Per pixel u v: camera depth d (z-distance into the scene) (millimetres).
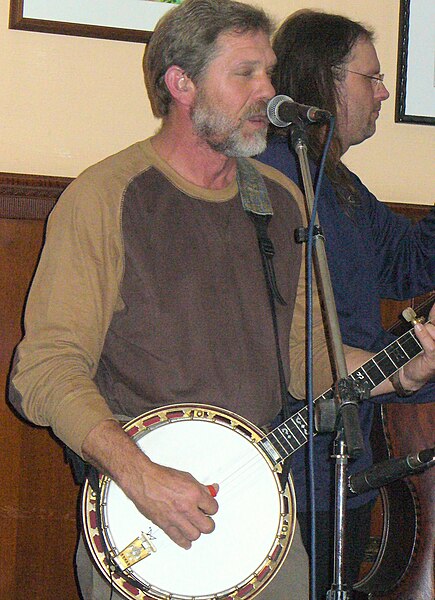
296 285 2143
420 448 2586
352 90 2582
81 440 1804
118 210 1950
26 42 2768
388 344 2408
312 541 1682
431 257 2732
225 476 1942
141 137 2869
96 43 2826
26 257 2734
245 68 1998
